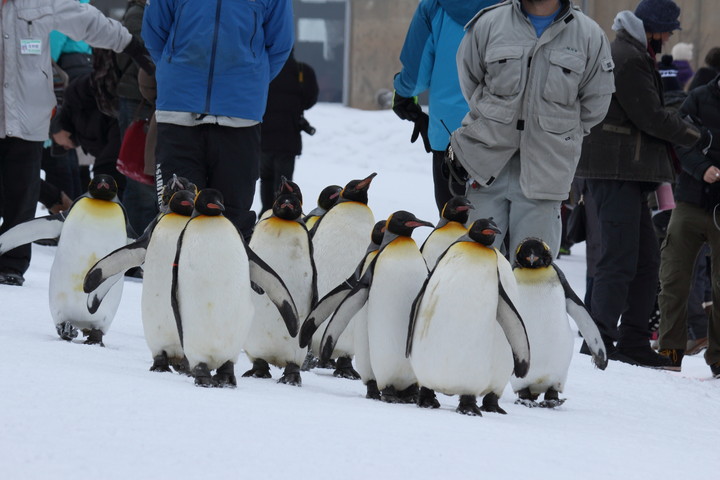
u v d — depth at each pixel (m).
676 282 23.19
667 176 22.25
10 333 17.31
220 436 10.48
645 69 21.67
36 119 24.19
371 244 15.32
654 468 11.59
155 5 20.03
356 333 15.05
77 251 17.17
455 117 20.17
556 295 15.76
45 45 24.17
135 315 21.97
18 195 24.50
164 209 17.17
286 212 15.50
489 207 18.50
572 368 20.56
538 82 17.81
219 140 20.33
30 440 9.88
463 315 13.62
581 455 11.70
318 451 10.30
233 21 19.80
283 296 14.40
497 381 14.41
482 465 10.52
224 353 13.88
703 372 24.16
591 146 22.09
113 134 29.91
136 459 9.59
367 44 76.69
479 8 19.81
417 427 11.88
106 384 12.34
